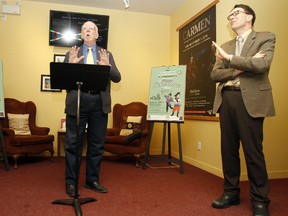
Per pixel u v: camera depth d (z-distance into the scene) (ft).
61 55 15.29
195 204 7.21
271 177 10.32
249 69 6.04
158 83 12.26
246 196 7.97
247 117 6.37
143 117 14.43
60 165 12.36
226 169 7.14
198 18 13.10
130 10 16.26
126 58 16.24
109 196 7.77
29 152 12.09
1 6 14.74
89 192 8.09
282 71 10.53
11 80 14.76
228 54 6.75
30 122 14.17
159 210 6.73
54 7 15.34
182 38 14.90
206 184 9.30
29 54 15.02
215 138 11.18
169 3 15.16
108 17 15.69
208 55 12.12
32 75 15.02
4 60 14.71
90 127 8.29
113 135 14.21
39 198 7.45
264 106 6.28
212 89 11.72
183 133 14.30
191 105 13.47
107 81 7.07
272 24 10.41
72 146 7.95
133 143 12.42
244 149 6.46
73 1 15.08
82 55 8.05
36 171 11.00
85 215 6.32
